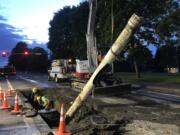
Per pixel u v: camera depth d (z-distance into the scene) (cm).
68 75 3731
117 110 1478
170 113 1372
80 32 5575
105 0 3800
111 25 3697
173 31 3325
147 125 1131
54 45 8331
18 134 970
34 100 1998
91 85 1202
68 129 1174
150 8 3631
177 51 7475
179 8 3253
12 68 6475
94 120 1267
